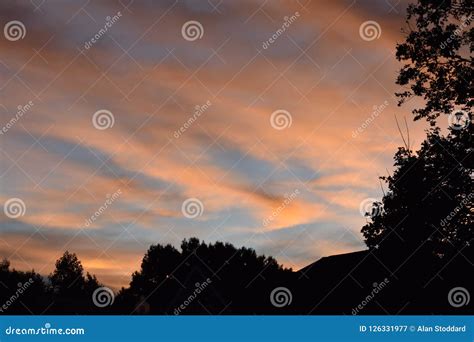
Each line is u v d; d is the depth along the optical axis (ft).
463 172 72.49
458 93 70.38
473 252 73.92
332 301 95.86
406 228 77.30
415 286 77.61
